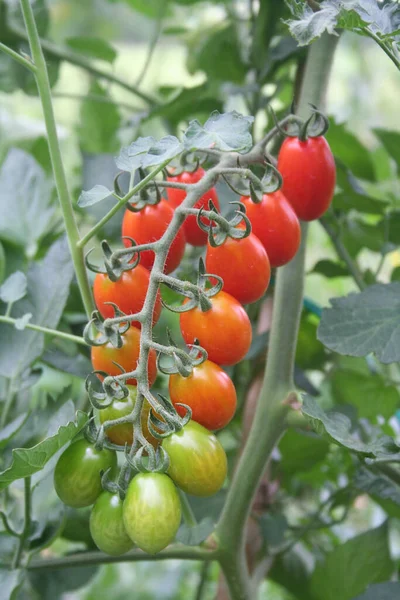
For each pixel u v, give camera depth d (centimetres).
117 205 56
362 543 75
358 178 84
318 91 65
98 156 74
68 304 76
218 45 89
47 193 77
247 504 64
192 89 81
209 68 90
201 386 52
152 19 100
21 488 65
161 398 52
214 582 119
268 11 81
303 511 96
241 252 54
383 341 59
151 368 54
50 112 59
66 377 116
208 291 54
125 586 121
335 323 60
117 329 53
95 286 56
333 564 76
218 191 72
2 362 67
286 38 77
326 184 58
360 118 188
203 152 59
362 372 87
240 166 57
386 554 75
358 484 70
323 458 78
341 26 54
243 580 67
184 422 52
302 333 84
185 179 59
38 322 67
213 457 52
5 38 89
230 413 53
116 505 52
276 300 65
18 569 62
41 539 64
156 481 51
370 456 54
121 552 54
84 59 92
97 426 55
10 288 64
